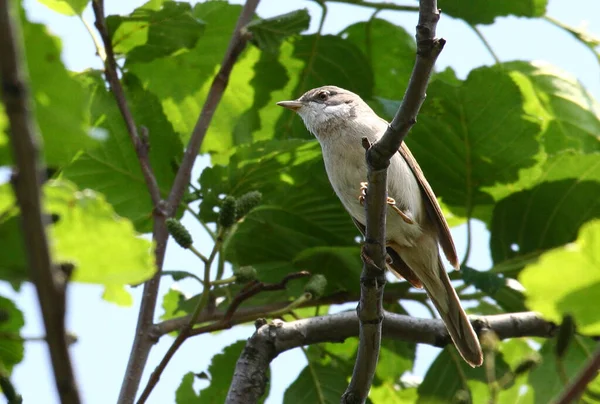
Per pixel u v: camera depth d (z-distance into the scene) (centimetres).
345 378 1006
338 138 1032
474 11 1070
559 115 1091
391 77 1171
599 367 410
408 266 1025
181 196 877
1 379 567
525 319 895
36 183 314
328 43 1130
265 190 989
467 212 1033
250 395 801
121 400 759
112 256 458
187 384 997
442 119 997
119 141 988
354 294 995
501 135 994
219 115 1150
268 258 1034
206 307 876
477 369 991
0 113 375
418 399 995
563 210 987
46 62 397
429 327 897
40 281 322
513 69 1106
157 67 1124
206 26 1054
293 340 835
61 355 331
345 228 1030
